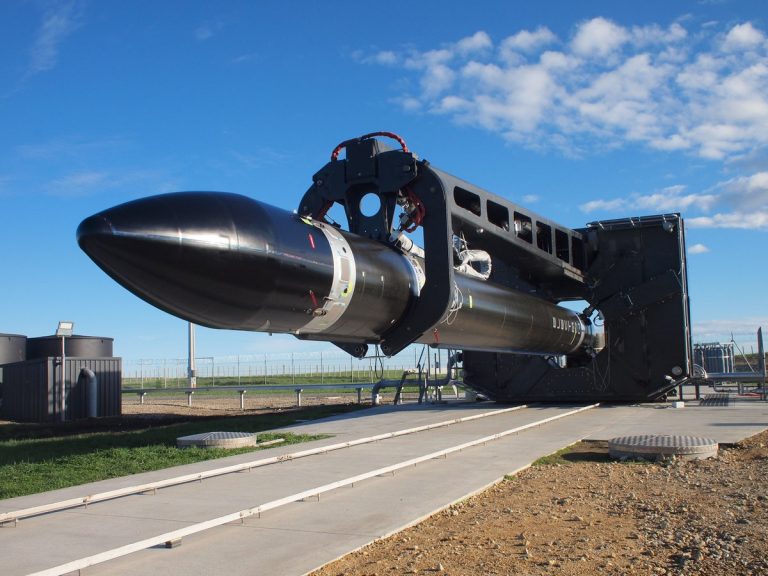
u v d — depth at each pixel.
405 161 12.49
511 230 16.41
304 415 20.17
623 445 11.38
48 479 10.03
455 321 13.55
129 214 8.59
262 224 9.53
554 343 19.52
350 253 11.01
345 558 6.23
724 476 9.68
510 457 11.34
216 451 12.36
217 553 6.30
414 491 8.74
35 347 28.33
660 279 20.77
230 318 9.82
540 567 5.97
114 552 5.75
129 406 31.44
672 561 6.09
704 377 22.50
